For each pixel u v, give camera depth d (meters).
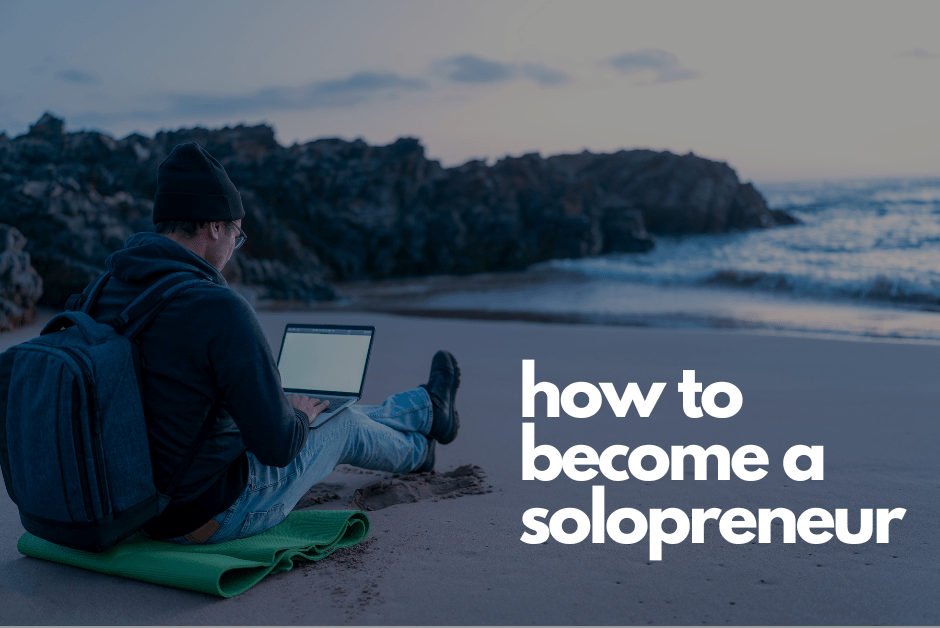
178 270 1.97
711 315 10.64
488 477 3.40
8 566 2.24
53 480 1.84
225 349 1.90
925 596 2.07
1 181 12.53
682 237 30.06
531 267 21.45
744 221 31.34
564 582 2.21
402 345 7.96
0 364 1.91
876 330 8.61
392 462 2.95
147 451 1.92
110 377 1.84
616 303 12.59
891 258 17.62
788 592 2.12
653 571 2.30
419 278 20.81
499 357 7.05
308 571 2.27
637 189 32.28
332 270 20.39
